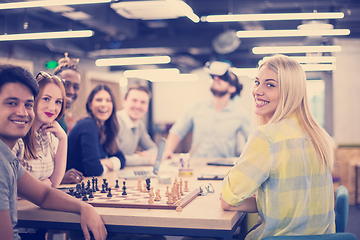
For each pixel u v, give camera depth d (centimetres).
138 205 142
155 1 400
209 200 158
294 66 139
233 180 132
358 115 656
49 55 686
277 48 552
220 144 399
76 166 236
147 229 129
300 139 130
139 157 303
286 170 127
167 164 301
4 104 122
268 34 468
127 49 725
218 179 221
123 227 131
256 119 168
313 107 820
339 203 175
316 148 132
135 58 648
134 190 176
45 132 179
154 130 1092
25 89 125
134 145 362
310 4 482
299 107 138
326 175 133
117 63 668
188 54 930
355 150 598
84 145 231
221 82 390
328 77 758
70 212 136
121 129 348
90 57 791
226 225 123
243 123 400
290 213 126
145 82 1145
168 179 200
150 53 831
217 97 398
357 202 574
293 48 549
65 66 256
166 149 370
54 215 138
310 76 822
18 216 142
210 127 400
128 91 359
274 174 128
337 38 649
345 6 498
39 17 556
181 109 1168
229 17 394
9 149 121
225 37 627
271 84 140
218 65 390
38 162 170
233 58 915
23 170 134
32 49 641
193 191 170
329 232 133
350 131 659
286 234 127
